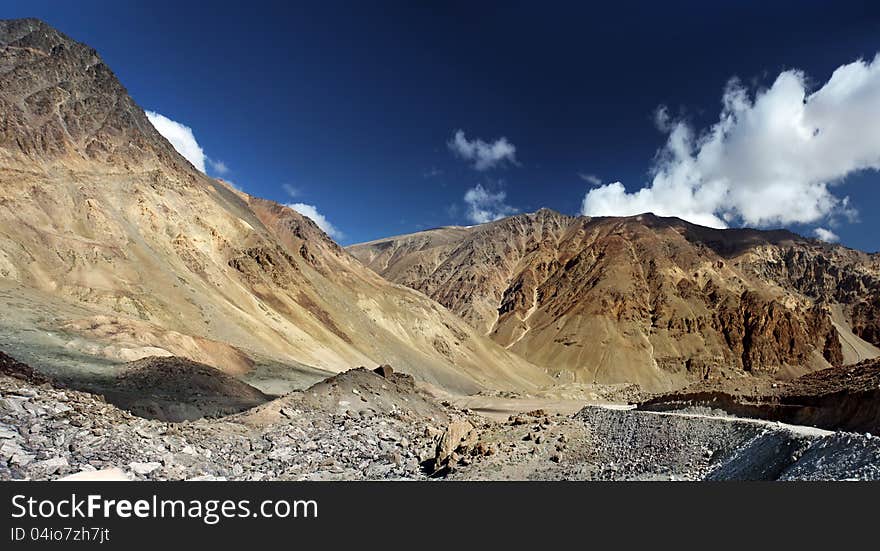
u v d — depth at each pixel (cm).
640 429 2773
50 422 1895
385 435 3569
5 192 8050
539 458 2555
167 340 5919
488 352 18288
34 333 4856
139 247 9025
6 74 11800
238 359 6831
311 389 4072
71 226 8550
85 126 12056
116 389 3869
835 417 2320
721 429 2358
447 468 2567
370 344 12975
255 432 3102
